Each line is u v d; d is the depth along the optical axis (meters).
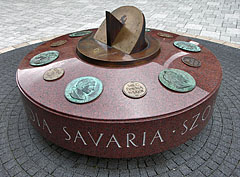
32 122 3.75
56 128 3.22
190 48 4.39
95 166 3.60
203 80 3.52
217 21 10.82
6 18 11.55
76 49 4.18
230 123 4.48
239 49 7.76
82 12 12.97
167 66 3.66
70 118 2.94
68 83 3.35
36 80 3.57
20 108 4.97
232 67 6.63
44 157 3.76
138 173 3.47
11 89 5.66
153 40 4.41
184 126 3.22
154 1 15.56
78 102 3.02
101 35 4.29
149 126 2.94
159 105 2.99
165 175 3.43
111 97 3.07
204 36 8.95
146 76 3.37
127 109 2.93
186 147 3.94
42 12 12.86
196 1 15.29
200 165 3.58
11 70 6.55
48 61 3.94
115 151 3.20
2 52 7.65
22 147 3.95
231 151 3.83
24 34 9.37
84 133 3.04
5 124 4.49
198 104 3.14
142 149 3.22
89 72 3.47
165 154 3.80
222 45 8.07
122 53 3.74
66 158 3.74
